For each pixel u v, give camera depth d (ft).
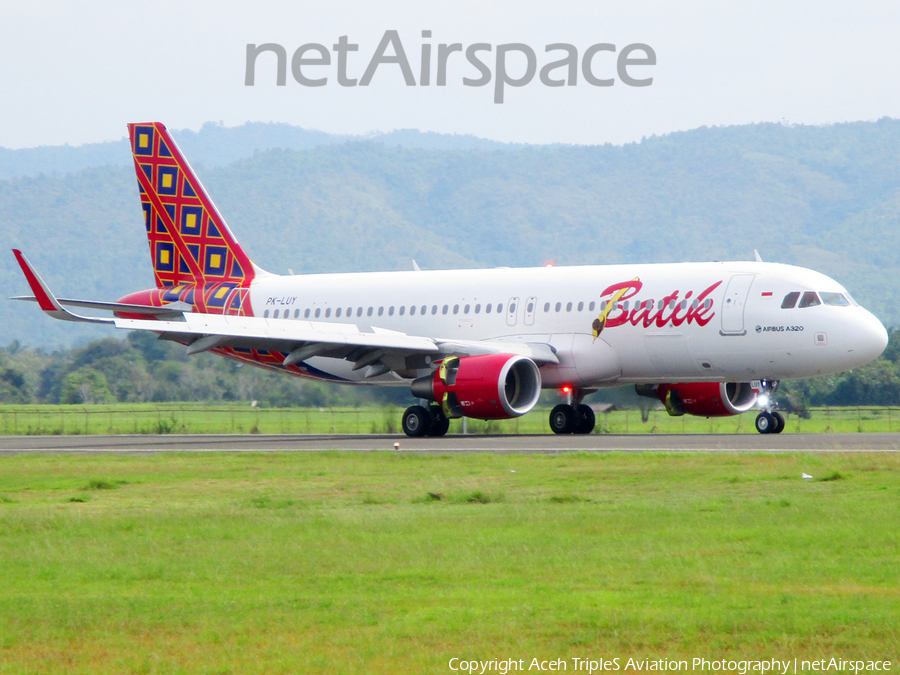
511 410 420.36
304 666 122.31
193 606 145.69
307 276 536.83
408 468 307.78
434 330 486.38
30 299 421.18
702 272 429.79
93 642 131.54
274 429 652.07
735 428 600.39
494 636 130.72
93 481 284.20
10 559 178.91
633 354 437.58
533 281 467.52
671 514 209.05
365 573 163.94
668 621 134.72
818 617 135.54
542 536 188.85
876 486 243.60
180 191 556.10
